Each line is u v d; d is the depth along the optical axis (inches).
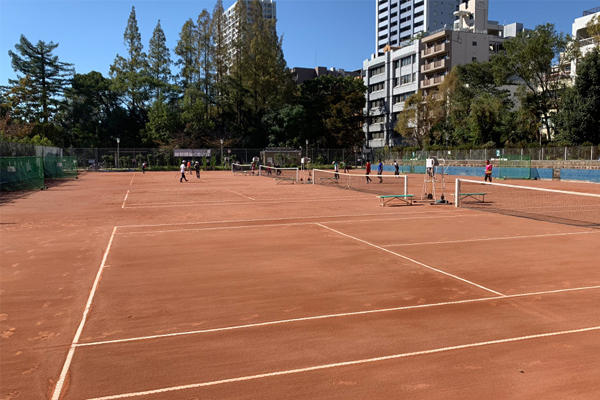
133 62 3316.9
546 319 243.0
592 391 169.3
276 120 3117.6
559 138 1808.6
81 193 1072.2
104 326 237.6
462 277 328.2
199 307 266.8
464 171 1910.7
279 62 3405.5
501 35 3646.7
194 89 3169.3
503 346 209.2
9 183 1171.3
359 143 3403.1
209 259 389.1
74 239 482.6
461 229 541.0
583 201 864.3
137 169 2571.4
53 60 3088.1
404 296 284.8
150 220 621.0
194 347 210.4
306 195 1008.2
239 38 3363.7
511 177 1635.1
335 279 325.1
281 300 278.8
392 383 175.8
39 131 2881.4
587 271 344.8
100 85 3221.0
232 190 1159.0
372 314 252.7
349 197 954.1
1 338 222.2
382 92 3646.7
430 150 2397.9
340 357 198.8
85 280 325.1
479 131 2190.0
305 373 184.4
